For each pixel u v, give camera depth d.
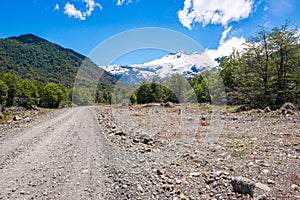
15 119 17.16
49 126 13.88
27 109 32.25
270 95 26.27
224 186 5.02
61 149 8.40
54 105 44.12
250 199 4.45
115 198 4.63
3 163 6.95
